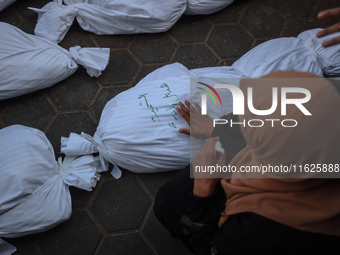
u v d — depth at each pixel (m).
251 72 2.17
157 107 2.00
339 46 2.13
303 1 2.77
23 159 1.87
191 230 1.34
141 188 2.11
